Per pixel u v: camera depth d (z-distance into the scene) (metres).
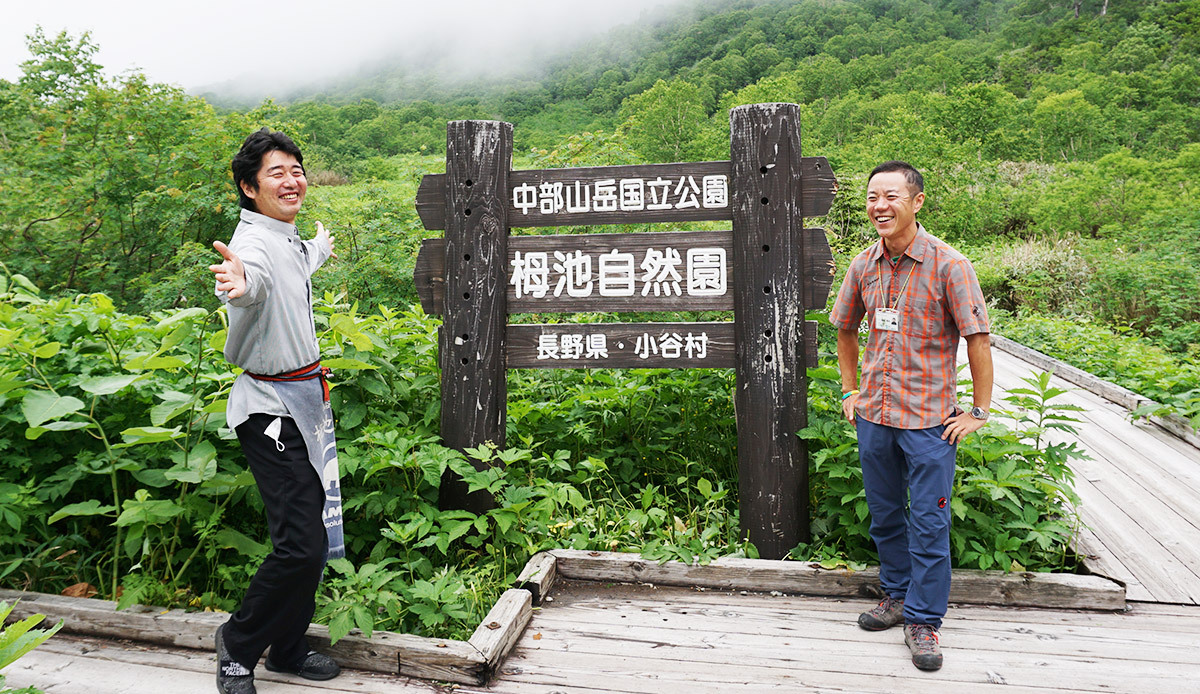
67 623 2.60
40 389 2.76
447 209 3.42
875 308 2.60
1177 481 4.27
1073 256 13.02
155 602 2.61
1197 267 11.49
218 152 10.53
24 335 2.97
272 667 2.37
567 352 3.40
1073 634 2.61
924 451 2.47
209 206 10.05
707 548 3.18
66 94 12.13
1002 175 25.06
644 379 4.19
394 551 3.15
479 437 3.43
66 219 10.65
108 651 2.49
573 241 3.38
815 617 2.76
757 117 3.18
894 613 2.66
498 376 3.42
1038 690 2.26
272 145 2.25
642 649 2.54
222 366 3.26
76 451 3.00
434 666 2.35
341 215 8.94
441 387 3.53
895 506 2.66
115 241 11.05
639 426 4.17
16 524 2.62
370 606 2.53
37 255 10.66
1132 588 2.93
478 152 3.39
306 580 2.17
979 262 13.77
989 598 2.85
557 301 3.41
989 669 2.38
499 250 3.41
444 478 3.38
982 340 2.42
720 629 2.68
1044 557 3.06
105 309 3.17
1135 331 10.72
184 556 2.83
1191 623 2.69
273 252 2.22
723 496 3.35
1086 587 2.79
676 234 3.31
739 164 3.21
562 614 2.81
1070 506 3.80
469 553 3.19
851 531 3.06
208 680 2.33
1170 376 6.11
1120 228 15.00
